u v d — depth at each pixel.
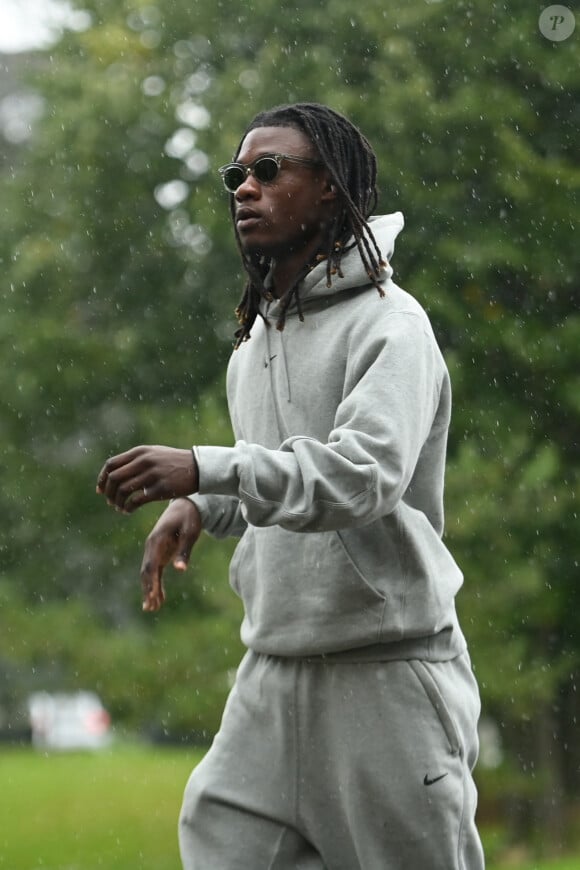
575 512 34.00
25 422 45.94
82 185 46.84
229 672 38.16
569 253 35.31
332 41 39.81
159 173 46.41
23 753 70.94
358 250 10.27
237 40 45.94
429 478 10.58
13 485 45.66
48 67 48.78
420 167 36.09
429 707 10.13
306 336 10.39
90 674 40.31
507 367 36.16
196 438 40.53
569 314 36.62
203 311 46.53
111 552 45.31
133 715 40.38
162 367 46.00
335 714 10.16
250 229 10.34
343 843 10.29
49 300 47.38
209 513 11.00
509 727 39.66
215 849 10.42
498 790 39.28
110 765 58.97
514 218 35.59
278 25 42.47
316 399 10.25
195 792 10.57
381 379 9.66
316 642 10.12
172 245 47.03
